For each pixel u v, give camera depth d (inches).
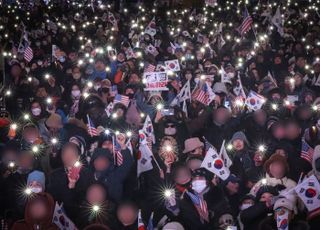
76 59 607.2
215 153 267.7
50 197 232.7
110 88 460.1
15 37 812.0
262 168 293.4
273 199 232.7
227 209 251.8
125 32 908.6
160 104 379.2
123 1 1311.5
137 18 995.9
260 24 881.5
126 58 619.8
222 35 797.2
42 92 446.3
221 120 360.8
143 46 683.4
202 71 516.1
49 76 489.7
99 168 279.6
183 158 303.1
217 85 443.8
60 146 319.9
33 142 313.6
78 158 273.3
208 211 249.4
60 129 348.5
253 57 591.8
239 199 266.4
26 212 226.1
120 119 372.8
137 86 448.5
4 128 358.0
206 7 1115.3
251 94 399.5
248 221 237.6
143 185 285.7
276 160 263.1
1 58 545.0
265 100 402.6
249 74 531.5
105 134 319.0
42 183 264.7
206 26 922.1
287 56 632.4
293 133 322.7
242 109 405.7
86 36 863.7
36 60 620.4
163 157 288.7
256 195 244.7
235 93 456.4
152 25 776.9
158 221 260.4
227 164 292.5
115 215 240.2
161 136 349.1
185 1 1230.3
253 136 343.9
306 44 698.8
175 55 625.3
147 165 285.3
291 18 961.5
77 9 1159.6
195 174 257.6
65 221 229.1
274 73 577.0
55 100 439.5
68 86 511.2
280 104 407.2
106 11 1082.1
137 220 236.7
